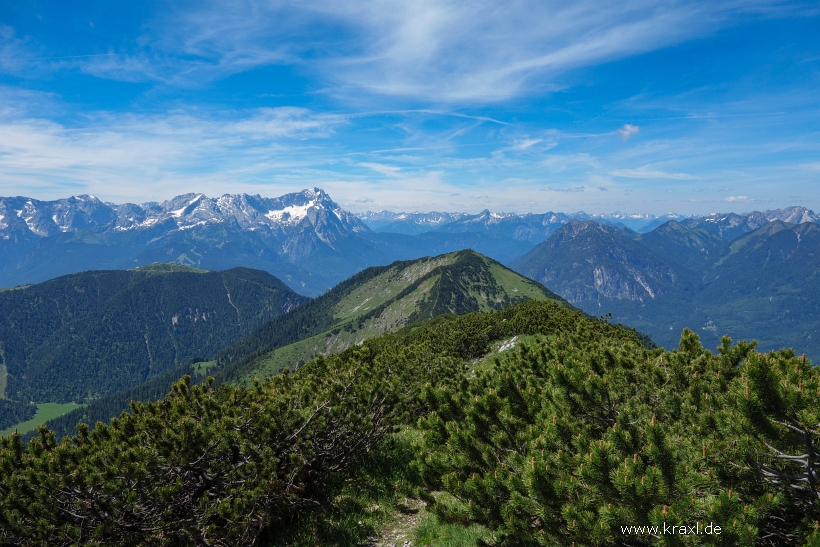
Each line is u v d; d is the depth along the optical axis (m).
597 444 7.43
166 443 9.56
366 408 14.64
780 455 6.87
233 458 10.98
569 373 10.53
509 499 8.64
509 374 12.37
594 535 6.76
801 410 6.77
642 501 6.58
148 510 9.33
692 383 10.50
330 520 11.88
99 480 8.41
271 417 11.55
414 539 10.91
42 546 8.21
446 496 12.66
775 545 7.14
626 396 11.09
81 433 10.93
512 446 10.19
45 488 8.27
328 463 14.19
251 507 10.03
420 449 12.09
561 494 7.62
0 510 7.97
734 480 7.38
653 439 7.06
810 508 6.90
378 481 14.33
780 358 9.68
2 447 9.65
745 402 6.92
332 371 17.88
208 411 11.80
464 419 12.88
